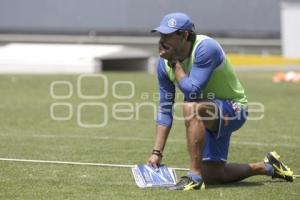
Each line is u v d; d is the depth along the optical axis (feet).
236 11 322.34
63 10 312.50
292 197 54.60
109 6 314.35
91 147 82.94
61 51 232.12
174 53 56.85
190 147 56.18
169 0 318.86
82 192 55.42
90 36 310.04
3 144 84.79
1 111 122.62
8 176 62.39
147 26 316.60
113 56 235.81
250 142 89.04
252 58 265.75
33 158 73.72
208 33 320.29
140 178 57.88
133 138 91.40
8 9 311.47
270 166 60.80
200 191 56.03
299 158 76.79
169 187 57.00
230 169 59.93
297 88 177.06
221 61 57.47
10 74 211.20
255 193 55.83
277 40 320.09
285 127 105.60
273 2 325.42
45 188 56.90
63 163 70.38
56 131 98.58
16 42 304.91
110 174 64.34
